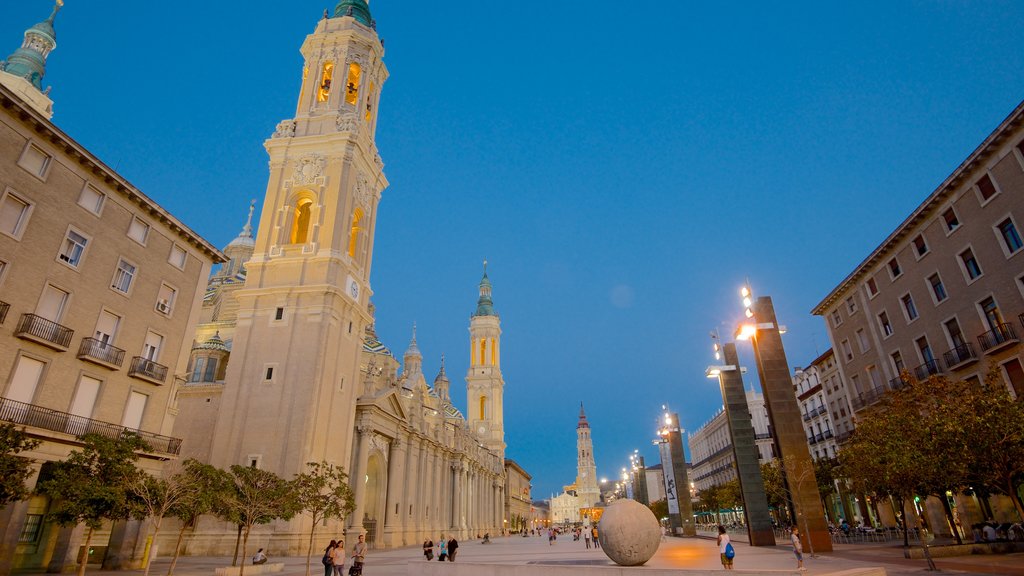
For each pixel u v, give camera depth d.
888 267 39.19
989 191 30.27
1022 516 19.64
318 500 30.03
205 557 35.75
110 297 27.77
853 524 50.38
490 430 114.94
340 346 44.91
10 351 22.98
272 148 50.59
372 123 56.44
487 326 123.00
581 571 17.14
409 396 65.62
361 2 60.94
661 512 98.31
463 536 78.50
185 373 31.86
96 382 26.55
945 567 18.91
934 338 34.78
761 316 29.78
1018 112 27.52
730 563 18.19
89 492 18.97
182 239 32.78
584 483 193.12
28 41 60.75
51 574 23.06
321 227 46.81
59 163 25.84
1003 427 19.86
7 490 16.41
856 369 43.88
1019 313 28.56
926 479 22.36
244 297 44.62
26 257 24.03
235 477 28.61
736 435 34.31
